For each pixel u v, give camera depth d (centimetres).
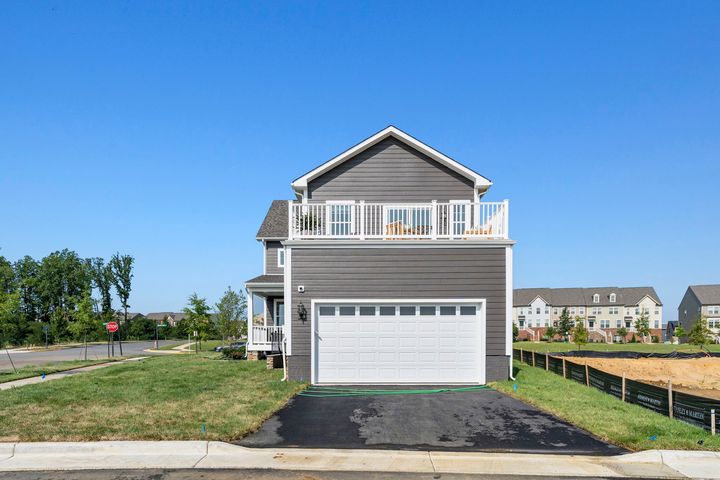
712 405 843
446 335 1376
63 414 949
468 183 1748
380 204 1437
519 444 786
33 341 5175
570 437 826
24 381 1605
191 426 844
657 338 7962
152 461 712
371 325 1381
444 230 1692
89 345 5331
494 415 977
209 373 1603
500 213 1416
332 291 1384
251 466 691
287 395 1153
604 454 743
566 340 8069
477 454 738
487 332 1369
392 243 1387
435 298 1375
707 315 8031
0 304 2102
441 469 680
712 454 725
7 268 5047
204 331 4025
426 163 1755
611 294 9162
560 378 1564
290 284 1388
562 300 9388
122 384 1359
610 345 5491
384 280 1382
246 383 1344
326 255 1394
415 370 1368
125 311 7419
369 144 1744
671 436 809
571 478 655
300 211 1477
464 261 1384
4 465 698
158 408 1000
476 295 1376
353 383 1362
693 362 2791
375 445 779
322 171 1741
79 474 662
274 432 850
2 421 893
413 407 1051
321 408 1041
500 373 1360
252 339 2131
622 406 1065
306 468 681
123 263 7438
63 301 7569
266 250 2394
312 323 1374
